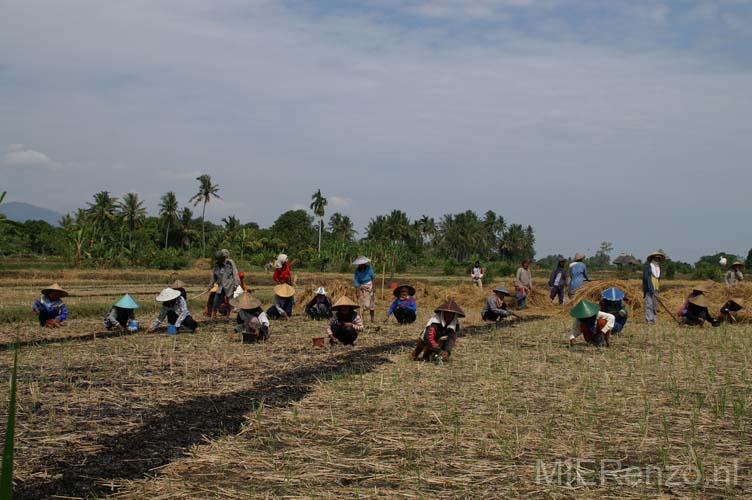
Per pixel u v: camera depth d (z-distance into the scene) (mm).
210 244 90000
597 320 11820
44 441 5352
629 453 5199
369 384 7914
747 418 6359
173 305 12977
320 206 92688
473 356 10430
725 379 8523
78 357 9742
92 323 14703
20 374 8312
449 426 5973
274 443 5406
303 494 4246
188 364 9234
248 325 11758
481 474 4652
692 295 16125
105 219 85438
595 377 8586
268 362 9516
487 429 5859
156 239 101500
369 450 5238
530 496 4230
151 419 6098
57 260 76625
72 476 4535
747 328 15648
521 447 5316
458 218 132875
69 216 66125
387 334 13539
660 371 9125
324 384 7875
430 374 8688
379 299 22266
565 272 23188
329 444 5402
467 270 67500
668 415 6473
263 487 4383
